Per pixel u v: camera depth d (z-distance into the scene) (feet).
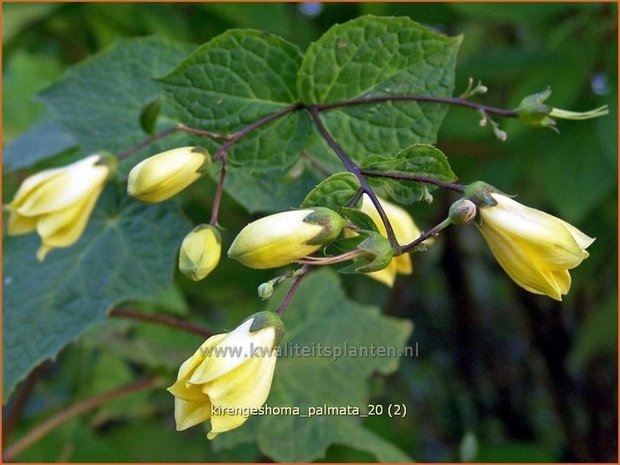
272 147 0.89
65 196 0.93
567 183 1.30
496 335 2.15
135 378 1.71
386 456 1.09
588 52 1.36
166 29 1.55
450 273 1.93
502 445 1.52
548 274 0.70
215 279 1.59
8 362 0.99
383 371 1.17
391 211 0.87
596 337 1.53
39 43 1.77
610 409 1.89
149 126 0.97
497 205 0.71
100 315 1.00
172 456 1.39
